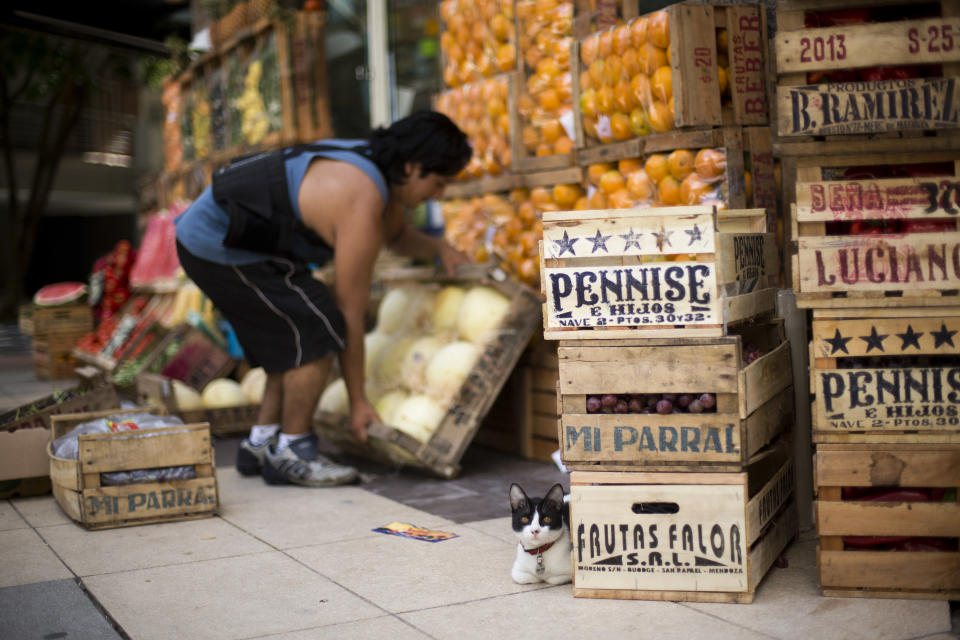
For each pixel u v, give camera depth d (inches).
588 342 121.1
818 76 123.4
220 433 243.0
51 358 380.2
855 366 120.2
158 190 407.2
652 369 118.3
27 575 132.5
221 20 338.0
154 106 871.7
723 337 116.0
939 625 105.6
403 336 203.5
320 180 179.9
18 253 677.9
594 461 119.6
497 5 204.1
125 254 401.7
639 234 118.4
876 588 115.3
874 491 119.9
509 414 208.5
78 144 831.1
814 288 116.2
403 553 138.8
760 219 134.6
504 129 201.5
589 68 174.7
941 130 117.3
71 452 164.7
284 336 181.2
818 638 102.6
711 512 114.8
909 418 114.6
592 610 113.7
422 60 345.4
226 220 179.6
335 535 149.9
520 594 120.1
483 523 154.2
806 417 143.3
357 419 186.4
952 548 115.5
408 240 201.9
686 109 150.8
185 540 149.1
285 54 293.4
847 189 116.4
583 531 118.2
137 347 290.4
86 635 109.7
